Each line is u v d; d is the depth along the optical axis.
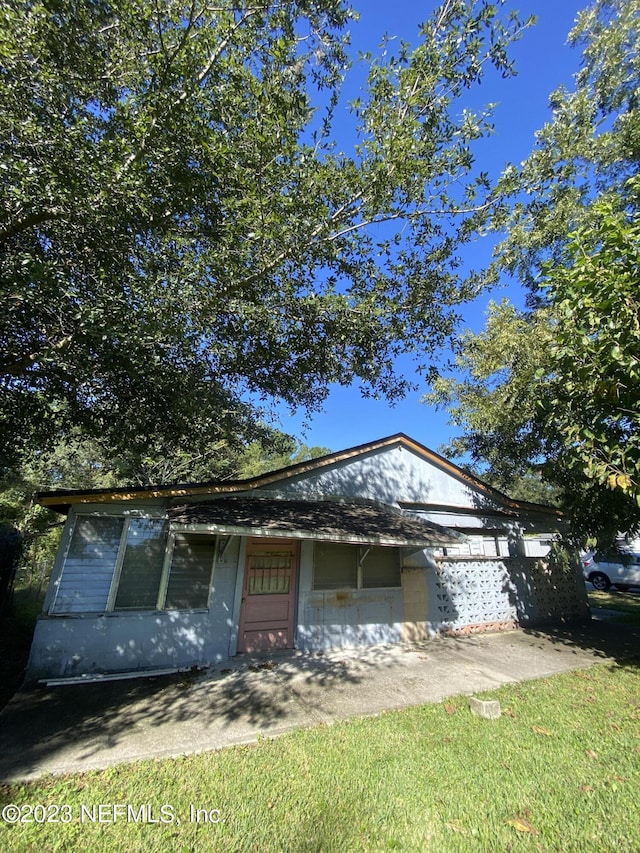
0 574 8.92
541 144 6.38
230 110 4.50
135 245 4.56
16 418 5.36
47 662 5.54
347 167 4.70
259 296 5.39
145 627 6.10
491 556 9.98
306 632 7.19
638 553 16.47
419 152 4.62
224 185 4.73
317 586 7.50
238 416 7.53
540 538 11.37
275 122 4.39
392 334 6.21
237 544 7.04
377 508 8.99
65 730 4.12
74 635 5.73
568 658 6.92
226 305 4.93
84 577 5.99
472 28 4.34
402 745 3.89
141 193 4.07
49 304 3.90
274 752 3.75
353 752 3.75
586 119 7.01
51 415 5.38
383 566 8.20
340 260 5.60
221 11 4.16
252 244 4.64
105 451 7.04
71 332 4.23
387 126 4.66
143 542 6.44
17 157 3.68
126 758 3.61
